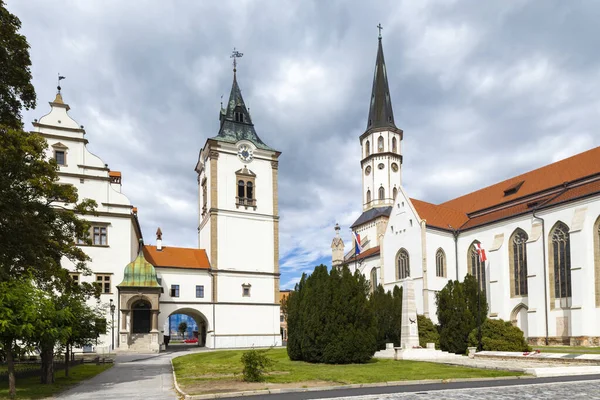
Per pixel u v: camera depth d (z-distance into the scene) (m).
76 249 31.33
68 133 60.78
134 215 63.78
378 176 106.62
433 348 43.00
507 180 74.75
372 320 37.16
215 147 72.50
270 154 76.31
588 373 26.78
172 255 68.69
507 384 22.45
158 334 59.56
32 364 32.12
